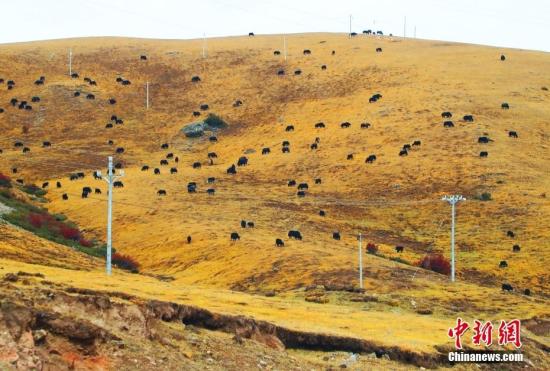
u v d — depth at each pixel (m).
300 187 164.88
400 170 167.88
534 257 124.06
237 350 49.72
